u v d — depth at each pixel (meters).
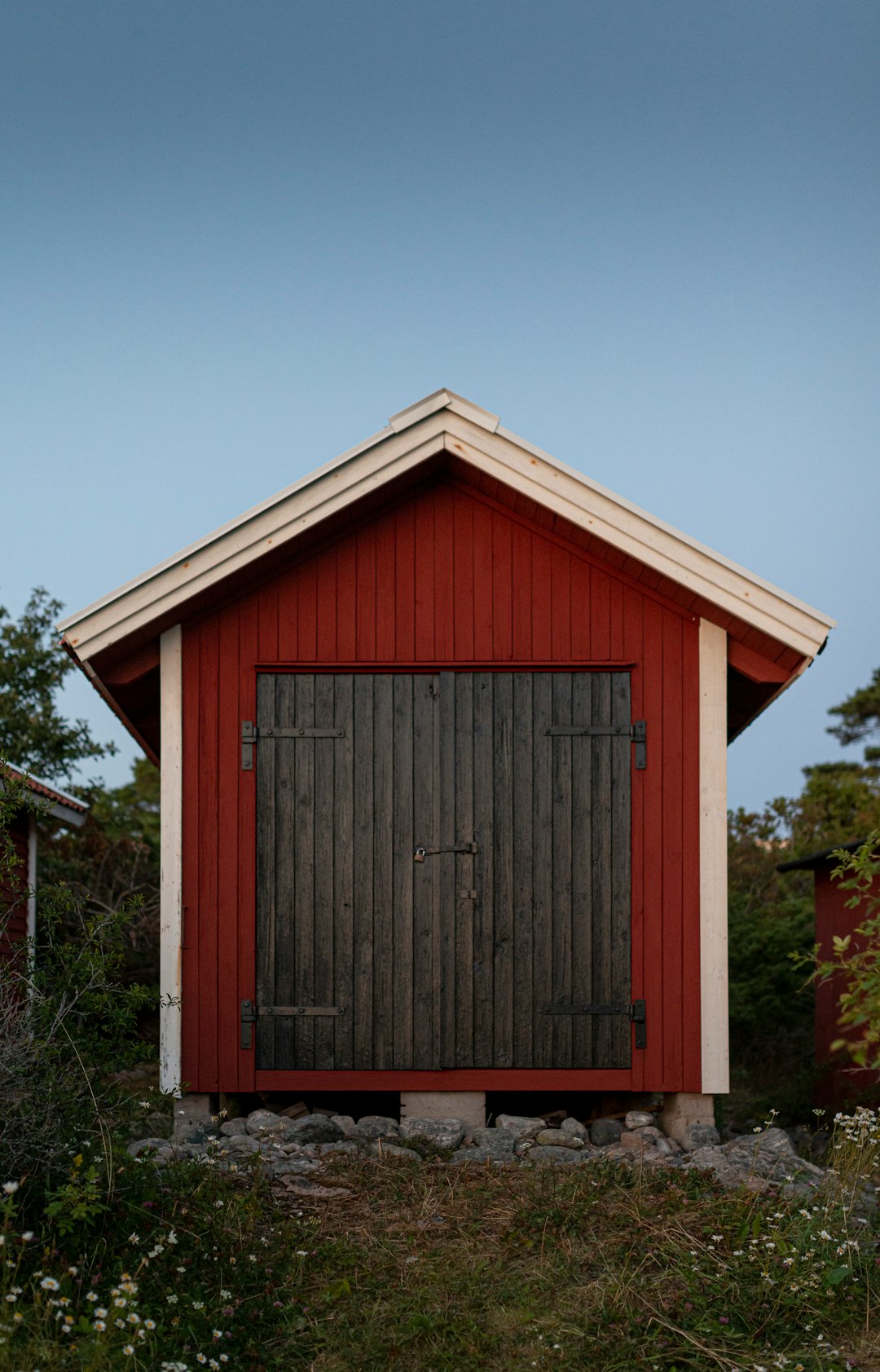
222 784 7.51
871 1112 6.52
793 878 17.02
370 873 7.47
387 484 7.35
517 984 7.41
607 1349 4.45
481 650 7.59
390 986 7.40
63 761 18.53
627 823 7.50
